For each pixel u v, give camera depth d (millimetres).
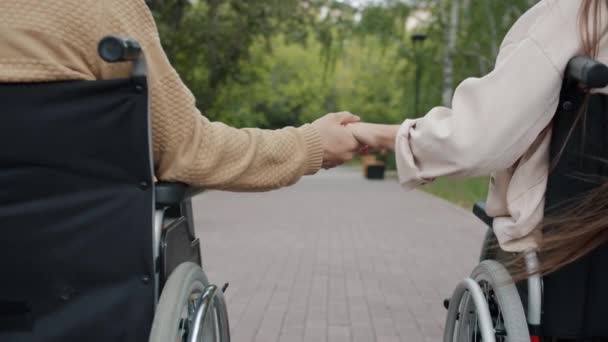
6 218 1765
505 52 1989
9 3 1737
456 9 29641
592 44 1838
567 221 1934
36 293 1813
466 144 1927
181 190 1928
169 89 1901
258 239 11016
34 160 1741
